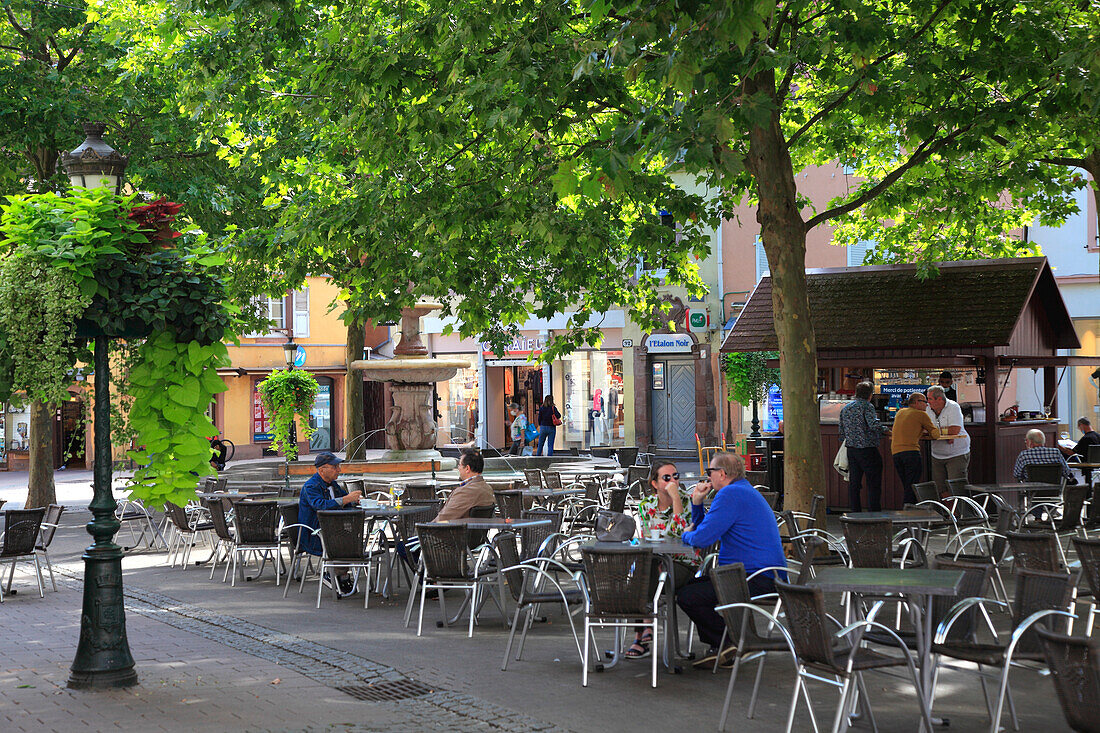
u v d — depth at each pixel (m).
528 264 17.48
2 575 14.58
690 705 7.42
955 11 13.18
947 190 16.88
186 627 10.55
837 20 11.02
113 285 7.61
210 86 15.73
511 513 13.29
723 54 10.42
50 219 7.47
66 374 7.84
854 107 13.41
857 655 6.54
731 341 20.66
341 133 14.64
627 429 37.16
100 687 7.96
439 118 12.44
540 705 7.44
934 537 15.85
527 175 13.81
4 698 7.73
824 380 20.27
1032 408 28.36
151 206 7.97
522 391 38.84
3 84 20.03
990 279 18.86
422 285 14.07
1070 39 13.00
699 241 15.98
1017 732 6.69
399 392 22.95
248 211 21.58
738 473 8.80
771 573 8.48
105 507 8.09
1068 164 16.16
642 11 8.67
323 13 14.26
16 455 44.22
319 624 10.67
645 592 7.96
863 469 17.48
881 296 19.44
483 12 11.70
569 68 11.39
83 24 21.08
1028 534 8.52
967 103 13.45
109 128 21.14
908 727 6.84
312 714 7.21
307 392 26.27
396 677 8.30
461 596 12.40
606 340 37.50
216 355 7.97
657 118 9.38
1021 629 6.31
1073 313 29.31
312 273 16.52
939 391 17.38
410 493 15.08
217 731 6.80
